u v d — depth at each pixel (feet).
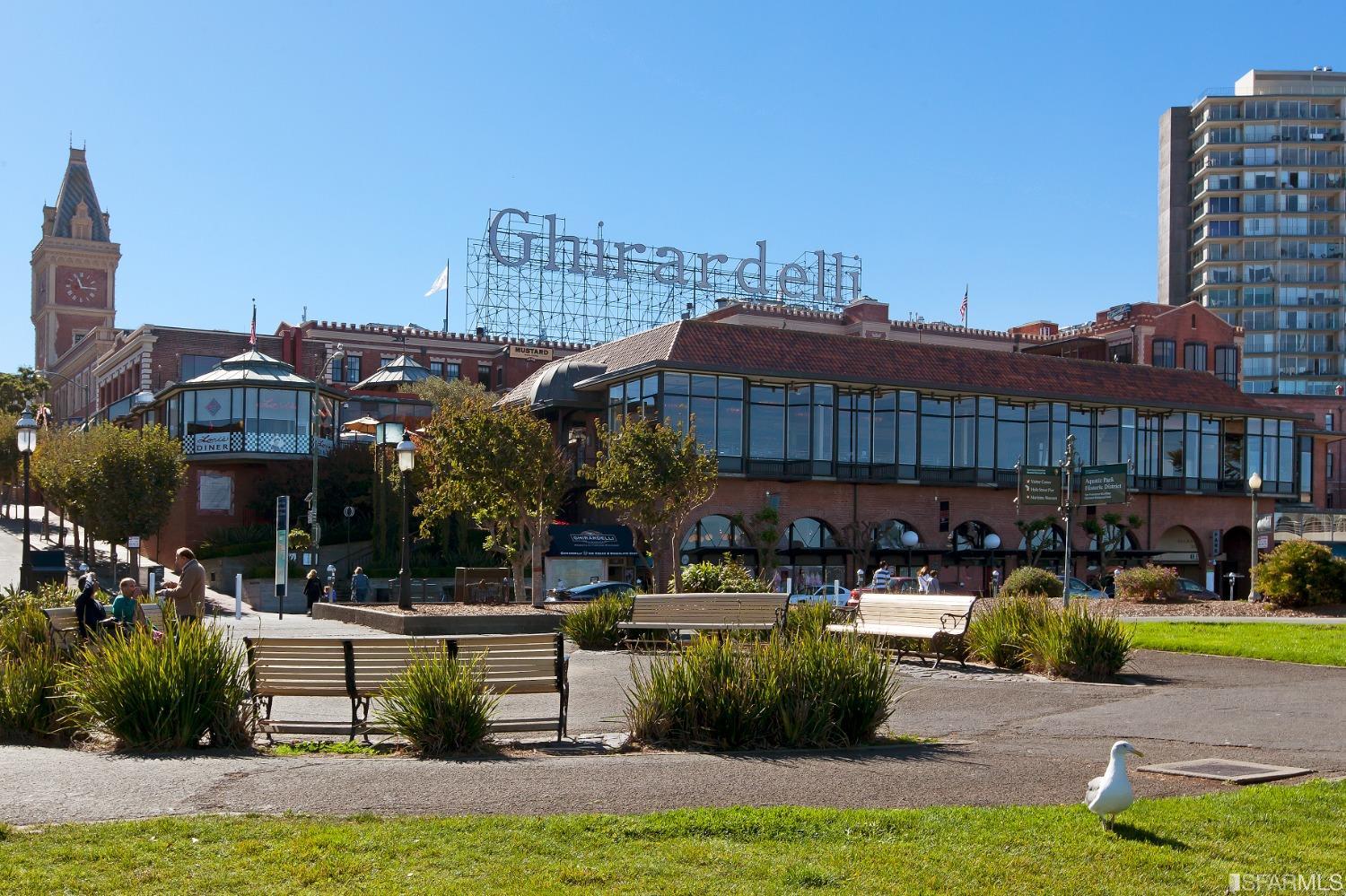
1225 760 34.06
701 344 162.61
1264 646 67.31
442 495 111.04
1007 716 43.24
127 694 34.78
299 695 37.68
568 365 179.01
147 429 160.86
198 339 245.65
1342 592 97.86
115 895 19.83
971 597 59.67
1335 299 361.10
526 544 149.89
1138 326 243.40
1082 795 28.96
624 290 271.49
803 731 36.17
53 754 33.63
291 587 153.69
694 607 63.52
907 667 58.54
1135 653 66.39
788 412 166.09
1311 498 235.20
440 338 258.16
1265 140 365.61
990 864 22.54
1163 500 196.03
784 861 22.44
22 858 21.67
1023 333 284.41
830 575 168.76
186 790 27.91
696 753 34.86
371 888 20.33
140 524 154.40
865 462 170.09
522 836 23.66
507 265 263.08
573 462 174.50
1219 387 206.49
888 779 30.81
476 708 34.94
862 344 176.24
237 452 185.68
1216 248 368.48
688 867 21.94
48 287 461.37
